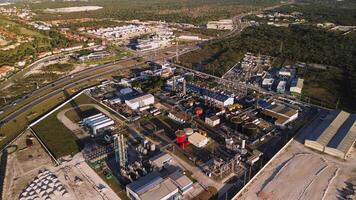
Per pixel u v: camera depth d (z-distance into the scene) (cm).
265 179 7856
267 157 8869
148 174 7869
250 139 9762
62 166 8525
